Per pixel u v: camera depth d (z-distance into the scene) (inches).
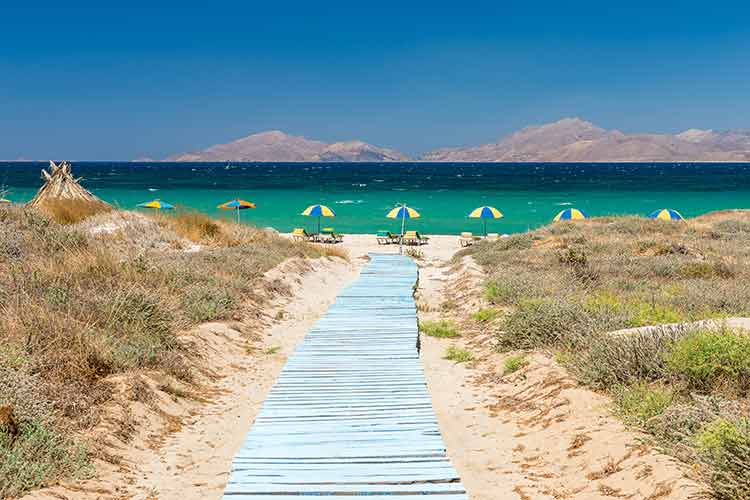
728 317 358.6
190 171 7608.3
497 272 645.3
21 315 311.1
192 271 538.3
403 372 344.5
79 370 282.5
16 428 215.2
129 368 308.8
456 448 255.9
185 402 307.1
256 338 445.1
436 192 3016.7
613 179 4977.9
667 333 302.7
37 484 195.0
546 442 246.2
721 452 175.2
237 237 844.6
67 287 385.7
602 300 449.7
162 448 256.7
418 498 199.6
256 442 245.8
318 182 4215.1
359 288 655.8
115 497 206.2
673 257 707.4
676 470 191.5
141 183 3912.4
